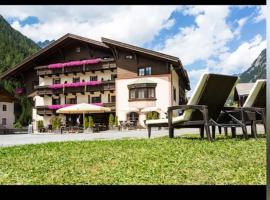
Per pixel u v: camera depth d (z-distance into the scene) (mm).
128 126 28375
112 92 33500
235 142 6199
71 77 35531
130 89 31438
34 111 37781
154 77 30891
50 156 5207
